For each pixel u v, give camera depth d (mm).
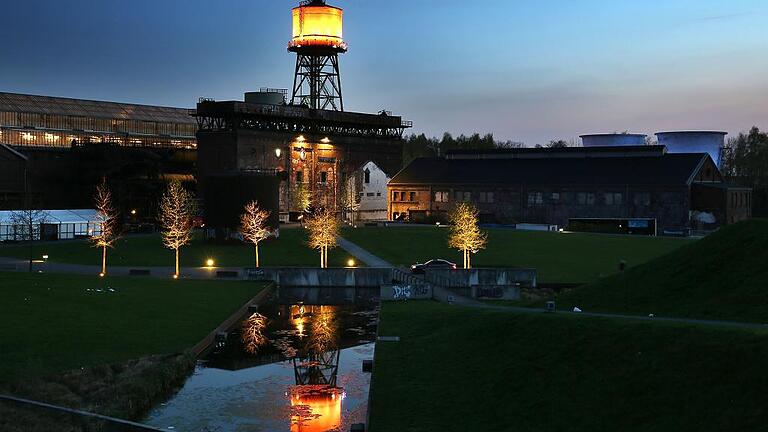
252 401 45562
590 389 37562
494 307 61531
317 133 163250
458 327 53375
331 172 164000
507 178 147500
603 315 47062
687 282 51188
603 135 181875
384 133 180375
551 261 97750
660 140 183375
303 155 157750
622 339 40375
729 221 131125
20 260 97125
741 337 35812
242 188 112000
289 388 48250
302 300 80875
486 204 148500
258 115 150375
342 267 95250
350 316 72125
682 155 139250
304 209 152625
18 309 60594
